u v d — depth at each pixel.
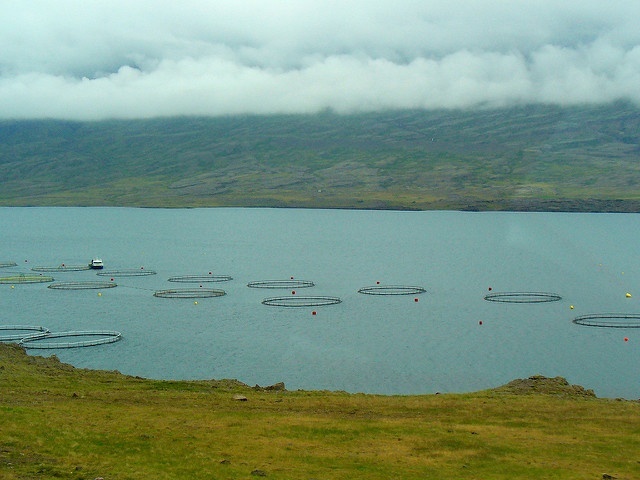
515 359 154.38
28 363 97.44
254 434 66.06
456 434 68.56
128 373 136.00
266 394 86.50
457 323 196.38
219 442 62.94
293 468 56.88
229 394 85.19
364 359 152.12
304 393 88.75
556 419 75.12
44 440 58.81
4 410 67.31
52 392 79.12
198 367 142.75
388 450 63.06
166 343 165.75
